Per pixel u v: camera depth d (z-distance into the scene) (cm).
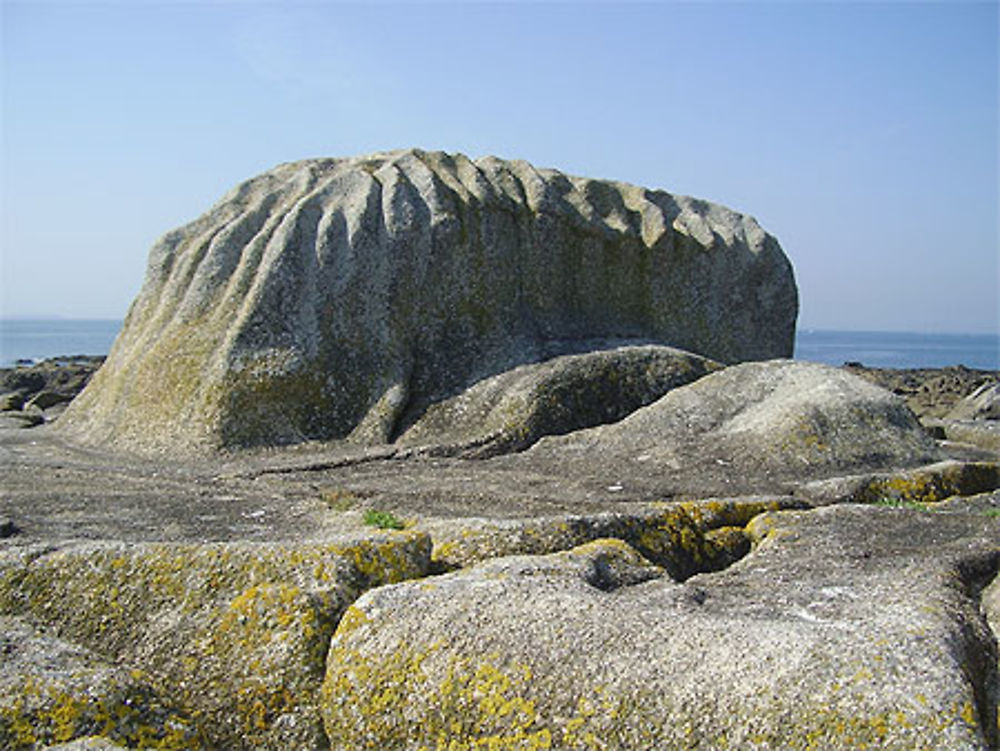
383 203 2108
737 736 536
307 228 2056
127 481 1471
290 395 1831
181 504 1252
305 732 678
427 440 1769
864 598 702
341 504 1230
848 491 1286
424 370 1961
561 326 2225
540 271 2234
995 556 829
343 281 1991
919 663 543
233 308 1945
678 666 585
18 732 627
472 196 2188
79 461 1681
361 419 1858
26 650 730
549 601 672
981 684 572
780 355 2572
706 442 1564
